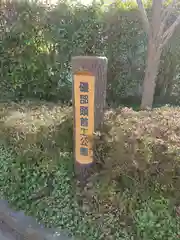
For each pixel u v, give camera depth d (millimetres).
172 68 3771
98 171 1972
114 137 1901
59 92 3762
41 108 2863
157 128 1958
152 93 3424
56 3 3414
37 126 2307
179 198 1689
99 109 1885
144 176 1747
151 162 1716
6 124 2455
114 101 3863
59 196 2098
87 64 1766
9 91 3658
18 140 2320
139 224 1756
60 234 1981
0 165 2416
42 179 2205
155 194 1737
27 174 2262
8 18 3426
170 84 3879
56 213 2068
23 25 3371
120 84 3840
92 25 3492
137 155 1761
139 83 3850
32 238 2000
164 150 1740
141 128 1956
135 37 3615
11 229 2166
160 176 1703
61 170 2141
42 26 3414
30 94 3717
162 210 1712
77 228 1962
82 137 1936
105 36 3596
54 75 3641
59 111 2646
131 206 1796
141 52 3695
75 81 1832
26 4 3340
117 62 3730
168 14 3047
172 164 1686
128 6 3559
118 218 1834
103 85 1843
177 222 1670
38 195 2199
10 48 3463
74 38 3502
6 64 3539
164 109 2643
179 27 3559
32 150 2248
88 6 3443
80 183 2055
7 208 2293
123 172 1813
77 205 2004
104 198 1881
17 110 2822
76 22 3473
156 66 3303
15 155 2355
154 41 3164
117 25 3572
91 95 1825
